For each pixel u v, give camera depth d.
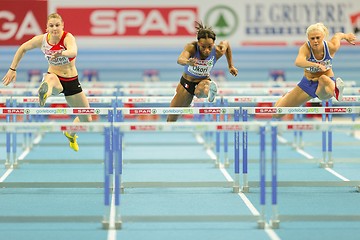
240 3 41.88
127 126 15.27
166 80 43.19
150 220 15.84
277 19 41.91
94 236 14.79
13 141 24.75
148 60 43.03
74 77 20.31
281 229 15.47
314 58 20.55
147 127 15.27
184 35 41.91
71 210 17.14
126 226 15.77
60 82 20.09
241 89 27.41
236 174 19.69
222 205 17.80
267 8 41.88
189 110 19.30
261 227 15.49
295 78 43.19
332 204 18.00
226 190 20.05
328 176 22.62
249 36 42.06
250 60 42.81
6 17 41.06
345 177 22.42
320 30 20.28
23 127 15.19
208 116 29.67
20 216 15.87
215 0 41.81
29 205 17.75
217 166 24.70
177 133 37.62
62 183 19.75
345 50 43.00
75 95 20.58
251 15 41.91
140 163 25.53
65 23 41.50
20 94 30.88
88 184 19.86
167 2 41.75
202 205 17.81
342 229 15.45
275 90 27.56
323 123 15.30
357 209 17.34
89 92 27.41
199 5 41.78
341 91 19.42
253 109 19.55
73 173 23.16
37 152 28.95
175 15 41.81
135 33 41.84
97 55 42.72
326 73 20.83
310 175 22.86
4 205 17.73
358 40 41.53
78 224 15.94
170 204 17.94
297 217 15.87
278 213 16.56
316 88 20.73
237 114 19.55
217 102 25.73
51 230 15.32
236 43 42.16
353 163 25.95
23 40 41.22
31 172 23.38
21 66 42.62
